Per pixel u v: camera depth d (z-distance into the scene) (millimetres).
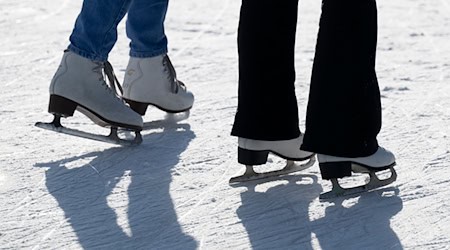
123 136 4992
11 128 5062
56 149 4695
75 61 4547
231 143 4855
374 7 3826
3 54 7160
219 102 5715
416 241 3541
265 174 4270
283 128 4113
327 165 3941
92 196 4027
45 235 3584
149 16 5051
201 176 4316
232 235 3609
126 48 7605
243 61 4039
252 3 3959
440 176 4281
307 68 6773
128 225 3703
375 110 3924
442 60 7238
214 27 8859
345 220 3768
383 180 4094
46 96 5809
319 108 3887
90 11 4535
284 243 3531
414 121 5250
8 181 4195
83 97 4570
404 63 7094
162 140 4891
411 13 10078
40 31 8297
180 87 5250
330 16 3809
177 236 3592
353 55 3814
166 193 4078
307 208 3908
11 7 9766
